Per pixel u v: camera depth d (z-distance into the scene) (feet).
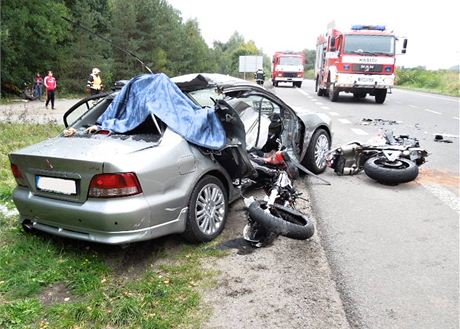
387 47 65.00
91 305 11.21
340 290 12.03
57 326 10.50
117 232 12.34
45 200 13.30
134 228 12.46
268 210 14.44
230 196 16.44
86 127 16.28
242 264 13.55
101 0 130.41
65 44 107.24
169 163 13.37
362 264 13.51
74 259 13.58
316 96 84.89
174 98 14.94
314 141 22.97
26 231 15.07
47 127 37.55
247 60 162.30
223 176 15.88
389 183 21.59
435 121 46.78
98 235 12.57
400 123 44.65
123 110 15.52
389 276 12.78
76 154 12.78
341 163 23.45
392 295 11.80
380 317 10.83
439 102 74.95
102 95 17.58
